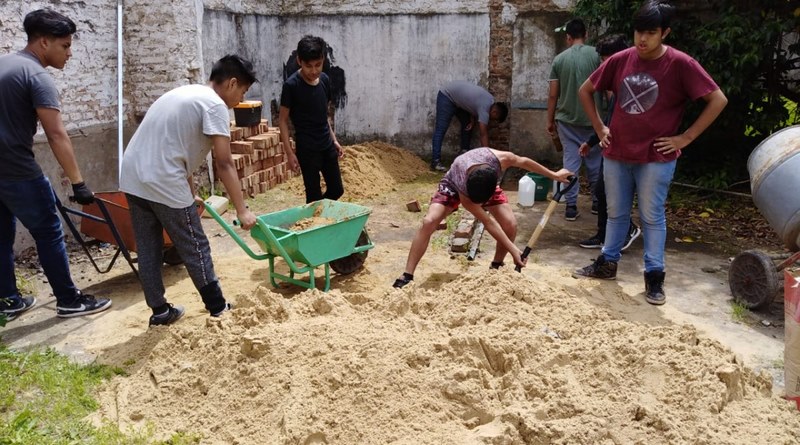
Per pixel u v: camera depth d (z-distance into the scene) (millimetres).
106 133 7395
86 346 4625
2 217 4930
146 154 4461
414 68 10648
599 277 5848
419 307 4504
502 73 10406
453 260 6258
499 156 5262
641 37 4848
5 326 4938
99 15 7230
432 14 10383
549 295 4523
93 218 5133
